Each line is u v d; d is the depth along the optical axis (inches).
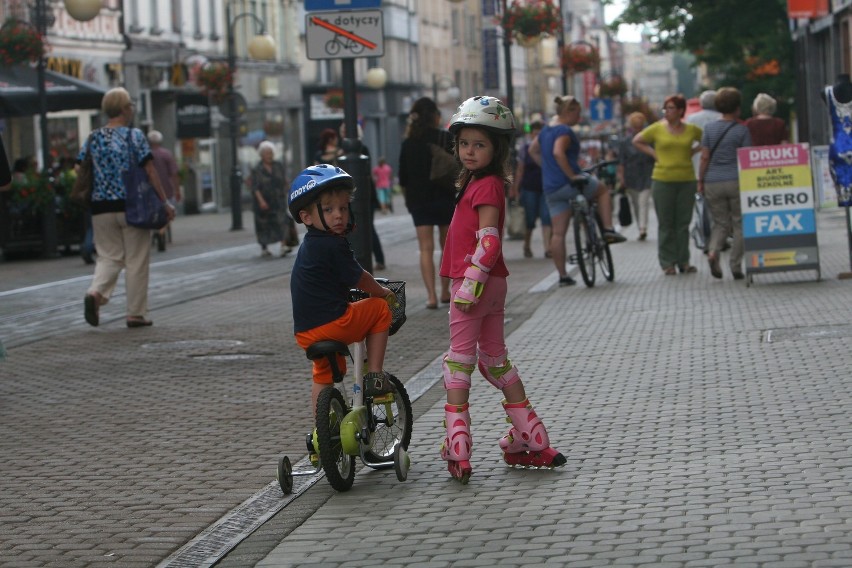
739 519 254.7
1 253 1234.0
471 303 295.3
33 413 399.5
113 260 599.5
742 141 669.3
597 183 701.3
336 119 2957.7
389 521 268.7
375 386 302.4
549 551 241.4
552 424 351.9
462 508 275.6
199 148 2161.7
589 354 463.8
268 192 1062.4
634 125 1045.2
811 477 283.6
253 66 2432.3
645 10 1873.8
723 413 354.0
